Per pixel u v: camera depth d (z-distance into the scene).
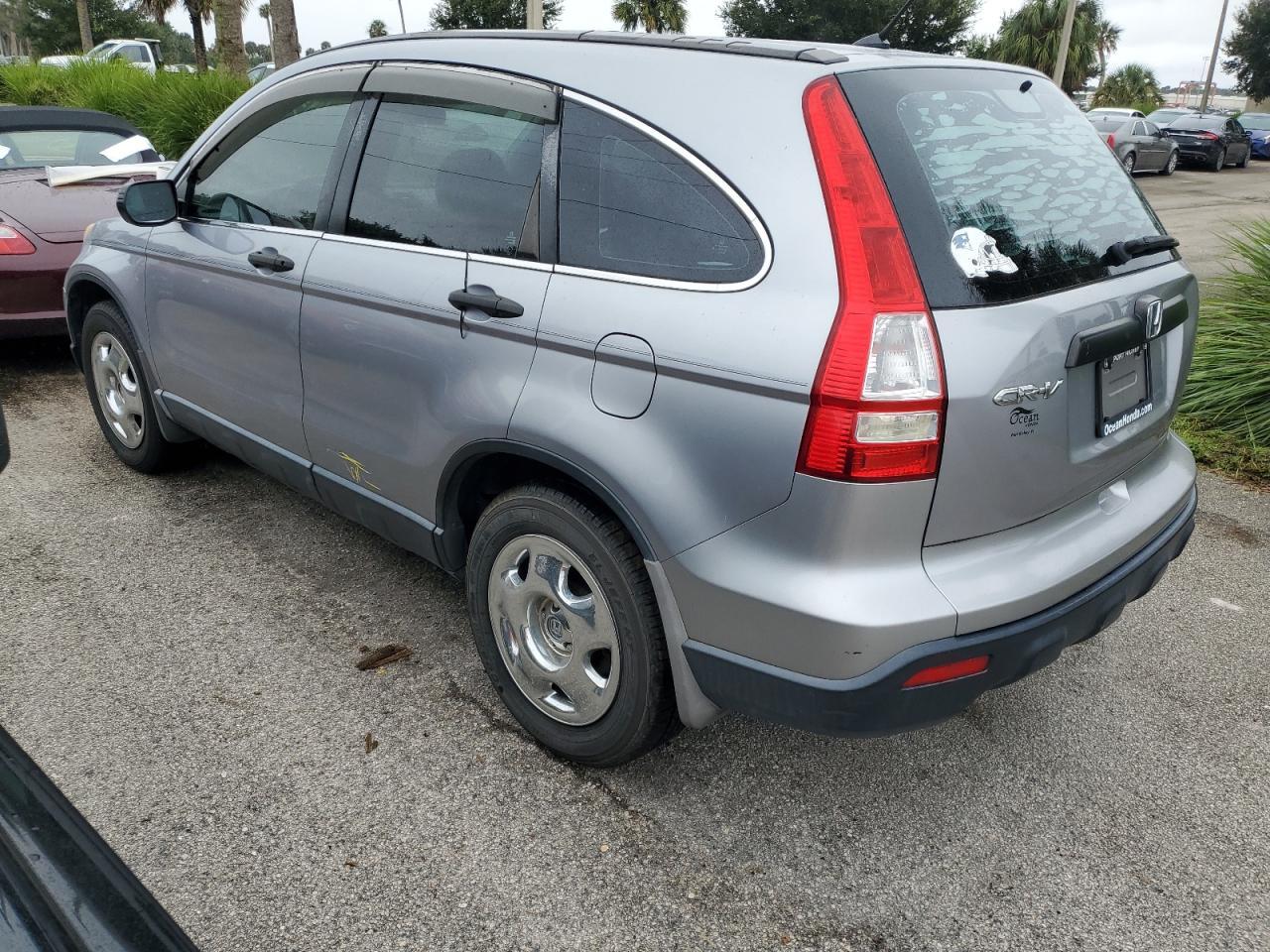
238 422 3.65
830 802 2.63
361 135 3.04
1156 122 27.44
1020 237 2.21
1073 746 2.90
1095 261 2.38
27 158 6.59
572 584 2.60
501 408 2.49
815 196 2.04
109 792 2.55
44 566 3.70
